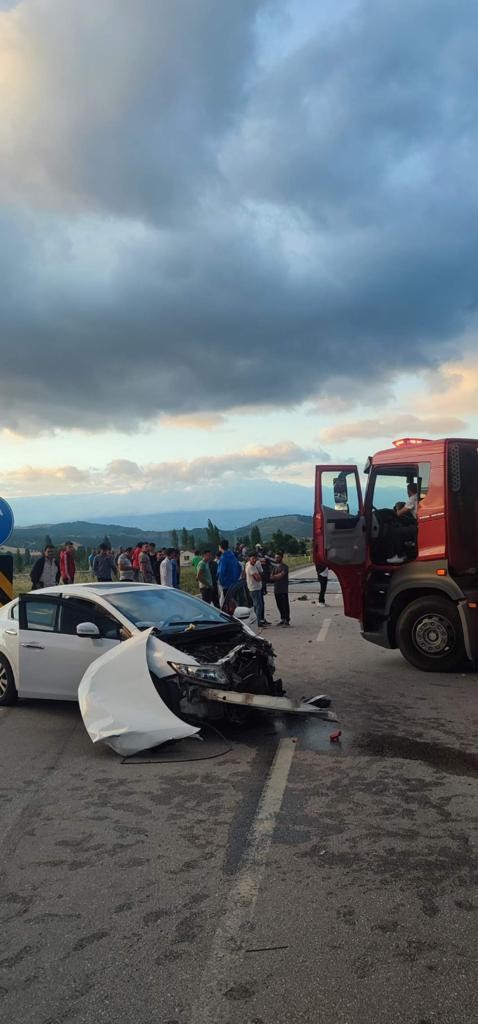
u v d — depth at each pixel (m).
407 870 3.97
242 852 4.28
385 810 4.89
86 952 3.25
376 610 10.35
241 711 6.93
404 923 3.42
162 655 6.72
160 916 3.55
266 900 3.68
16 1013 2.83
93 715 6.29
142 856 4.27
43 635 7.85
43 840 4.55
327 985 2.96
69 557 17.36
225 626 7.64
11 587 11.75
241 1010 2.82
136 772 5.84
